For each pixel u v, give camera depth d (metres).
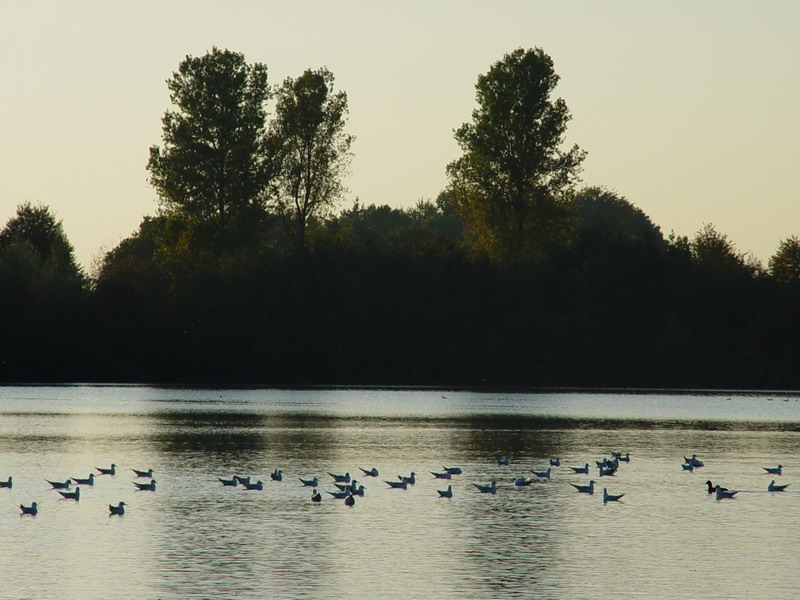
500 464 63.09
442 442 75.19
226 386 143.25
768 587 33.72
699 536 41.41
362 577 34.53
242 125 140.00
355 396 125.88
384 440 76.19
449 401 118.19
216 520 44.00
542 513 46.38
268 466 61.34
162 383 144.38
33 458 64.12
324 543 39.53
